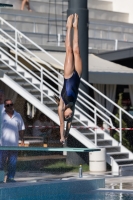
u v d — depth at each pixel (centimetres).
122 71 7738
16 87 6091
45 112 6062
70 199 4072
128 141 7062
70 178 4766
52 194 4156
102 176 5594
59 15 10150
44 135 7775
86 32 6575
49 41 9125
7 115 4722
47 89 6338
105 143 6356
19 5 10344
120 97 7425
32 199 4006
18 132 4769
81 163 6347
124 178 5484
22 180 4694
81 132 6331
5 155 4600
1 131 4706
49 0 10775
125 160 6178
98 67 7819
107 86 8238
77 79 3519
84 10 6550
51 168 6050
